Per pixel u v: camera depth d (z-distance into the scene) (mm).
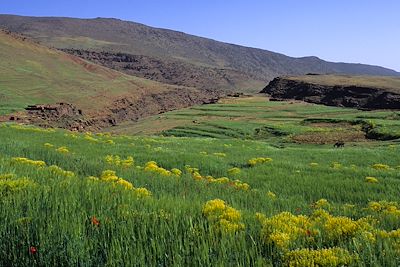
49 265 5984
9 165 13344
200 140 47250
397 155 33469
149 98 186875
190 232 6684
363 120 78062
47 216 7129
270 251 6352
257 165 24094
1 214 7324
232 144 43719
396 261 5691
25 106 115562
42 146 25000
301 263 5699
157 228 6926
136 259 5797
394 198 15336
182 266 5637
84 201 8188
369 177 19016
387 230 8055
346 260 5750
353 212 11516
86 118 126062
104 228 6719
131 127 111312
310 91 162500
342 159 31703
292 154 34062
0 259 6141
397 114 86938
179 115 120438
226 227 7199
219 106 134750
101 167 17984
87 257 5930
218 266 5543
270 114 110875
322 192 16453
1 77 146000
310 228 7531
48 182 10258
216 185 15672
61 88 155625
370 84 153000
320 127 77562
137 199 8859
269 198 13422
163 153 27375
